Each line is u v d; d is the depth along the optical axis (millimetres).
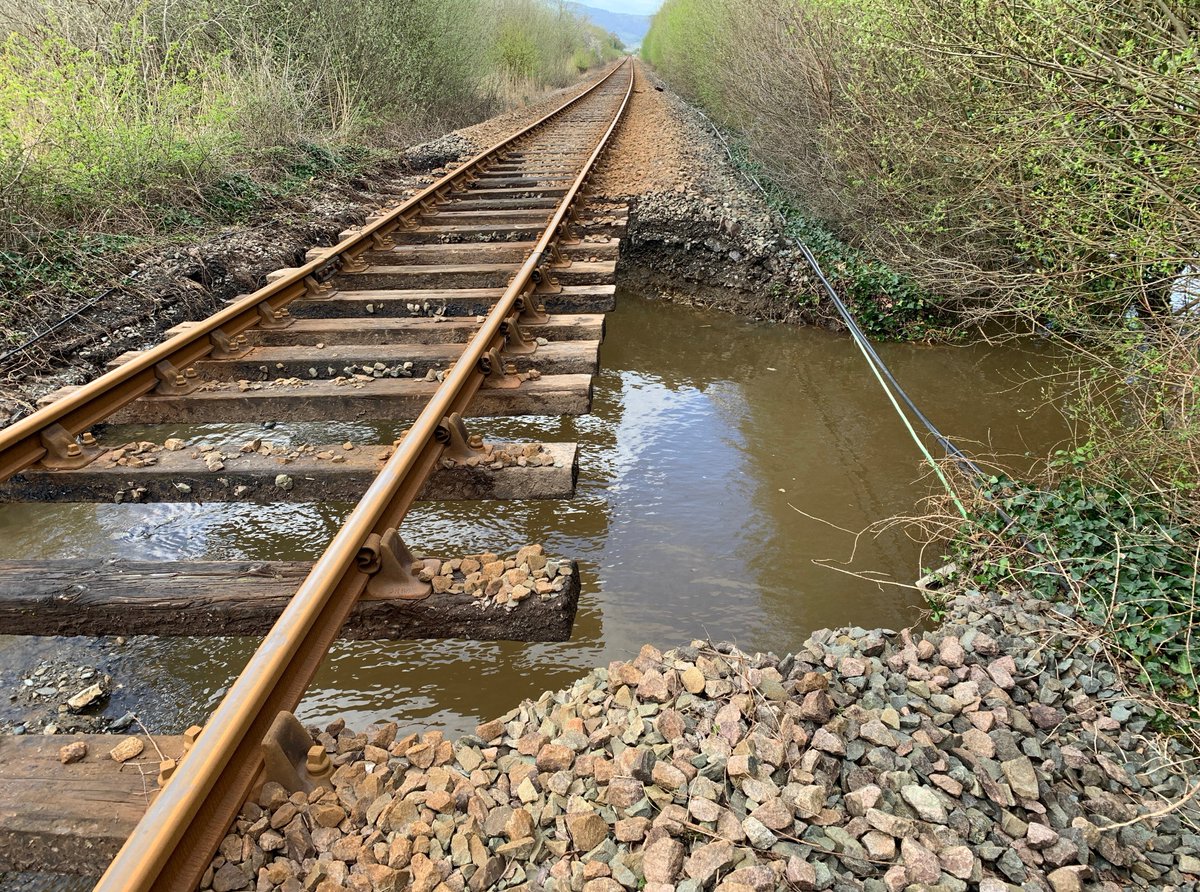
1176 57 3590
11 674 3311
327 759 2178
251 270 7117
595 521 4457
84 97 7949
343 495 3631
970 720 2557
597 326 5293
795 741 2316
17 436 3531
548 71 35312
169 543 4133
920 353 7316
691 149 12977
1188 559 3307
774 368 7012
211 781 1858
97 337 5613
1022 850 2109
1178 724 2688
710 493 4828
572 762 2297
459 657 3400
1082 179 4688
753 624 3619
